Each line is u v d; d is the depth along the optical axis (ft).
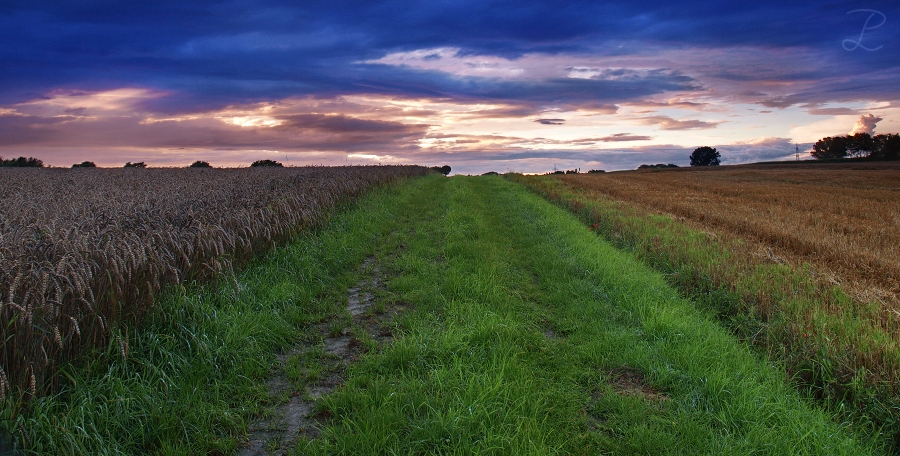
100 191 45.68
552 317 20.94
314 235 32.86
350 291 24.79
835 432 12.14
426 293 23.48
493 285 24.25
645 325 18.94
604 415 13.30
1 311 11.57
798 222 46.29
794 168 228.02
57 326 12.48
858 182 121.08
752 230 41.63
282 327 18.60
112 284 14.67
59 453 10.48
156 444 11.76
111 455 10.85
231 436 12.19
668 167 307.37
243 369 15.37
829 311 19.92
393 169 115.34
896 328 18.42
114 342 13.94
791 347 16.78
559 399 13.83
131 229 21.02
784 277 24.75
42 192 47.32
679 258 29.60
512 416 12.58
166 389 13.26
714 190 93.50
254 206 31.73
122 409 12.04
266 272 24.00
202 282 20.04
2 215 25.11
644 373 15.66
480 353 16.56
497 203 63.67
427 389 14.12
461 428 11.89
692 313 20.98
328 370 15.92
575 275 27.35
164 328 16.03
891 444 12.38
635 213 51.90
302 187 47.06
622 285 24.59
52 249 15.69
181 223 23.27
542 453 11.00
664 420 12.66
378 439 11.75
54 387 12.37
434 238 37.81
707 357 16.05
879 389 13.46
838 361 14.84
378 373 15.44
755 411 12.87
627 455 11.55
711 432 12.07
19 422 10.42
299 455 11.39
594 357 16.58
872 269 27.43
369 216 44.32
